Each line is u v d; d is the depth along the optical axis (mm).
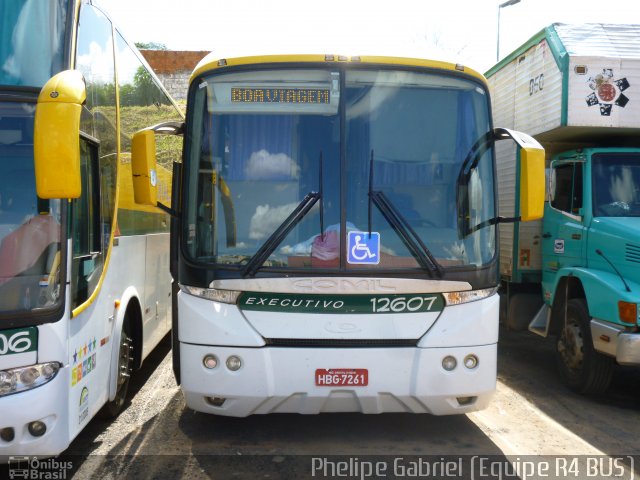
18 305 3686
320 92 4758
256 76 4766
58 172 3389
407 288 4504
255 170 4699
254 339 4430
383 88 4809
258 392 4422
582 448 4961
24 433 3645
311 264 4496
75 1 4191
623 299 5617
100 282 4660
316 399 4445
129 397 6156
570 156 7105
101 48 4902
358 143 4719
